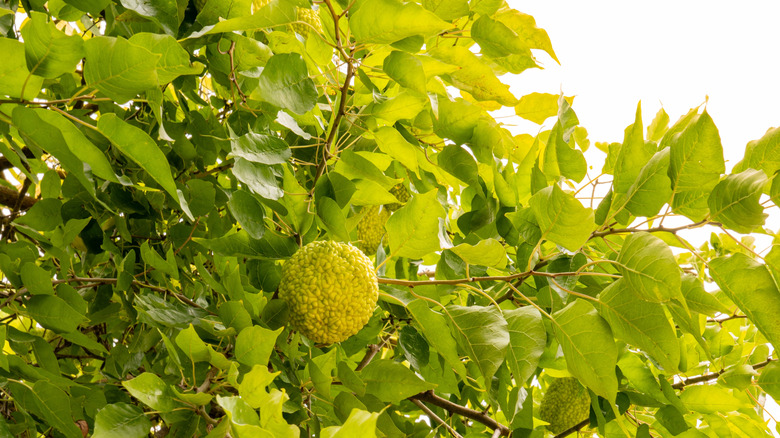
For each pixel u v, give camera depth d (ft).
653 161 8.48
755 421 9.51
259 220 8.66
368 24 8.38
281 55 8.50
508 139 9.43
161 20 8.45
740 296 8.29
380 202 8.79
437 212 8.44
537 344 8.47
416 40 8.57
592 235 8.66
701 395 9.16
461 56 9.03
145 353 9.28
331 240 8.64
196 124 9.07
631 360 9.07
